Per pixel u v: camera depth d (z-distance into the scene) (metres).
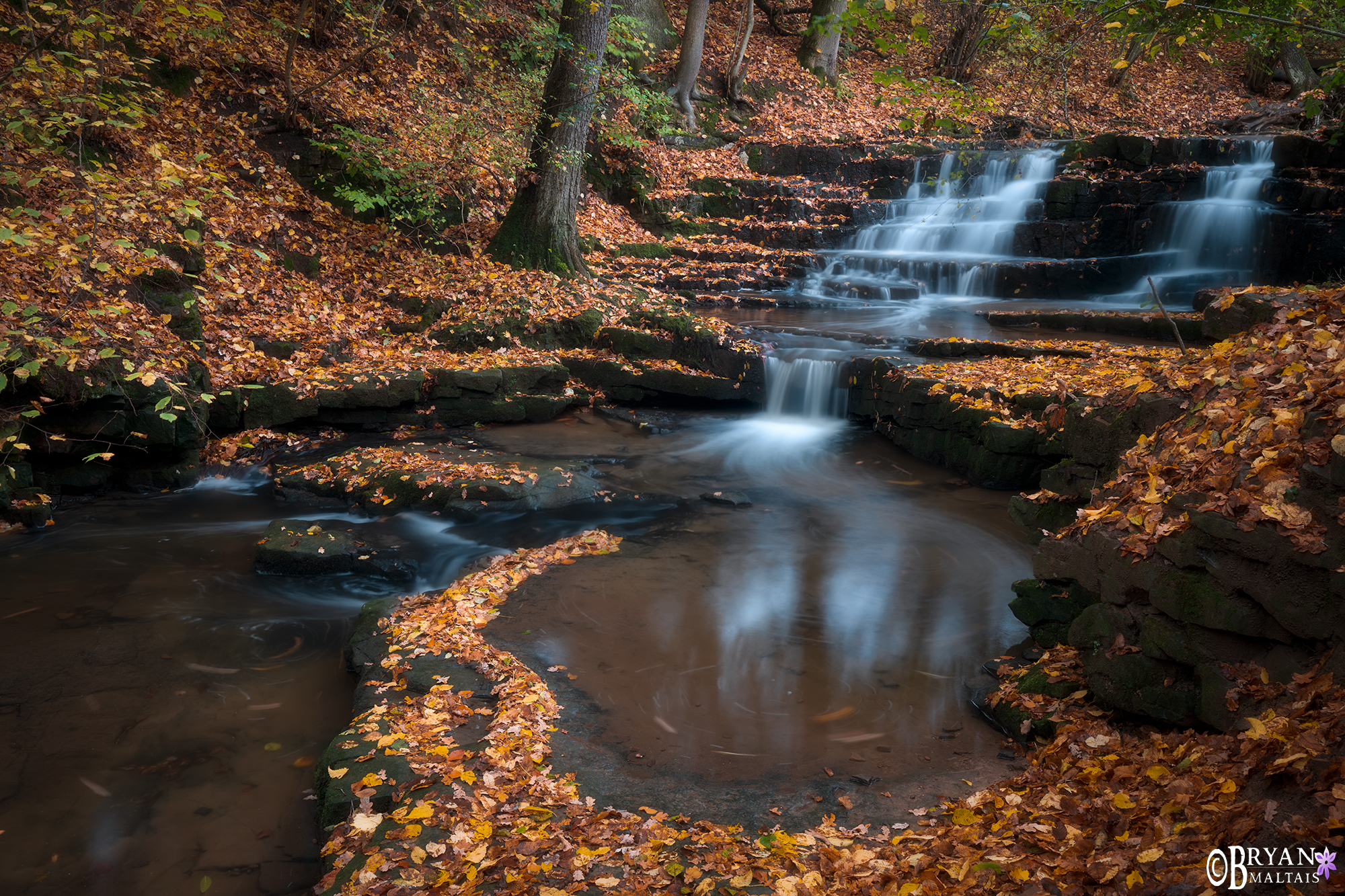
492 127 14.25
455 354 10.73
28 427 7.18
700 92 18.86
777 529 7.23
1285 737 2.89
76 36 8.18
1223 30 5.91
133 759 4.32
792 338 11.09
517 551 6.66
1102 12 5.48
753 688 4.68
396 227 12.65
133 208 7.73
